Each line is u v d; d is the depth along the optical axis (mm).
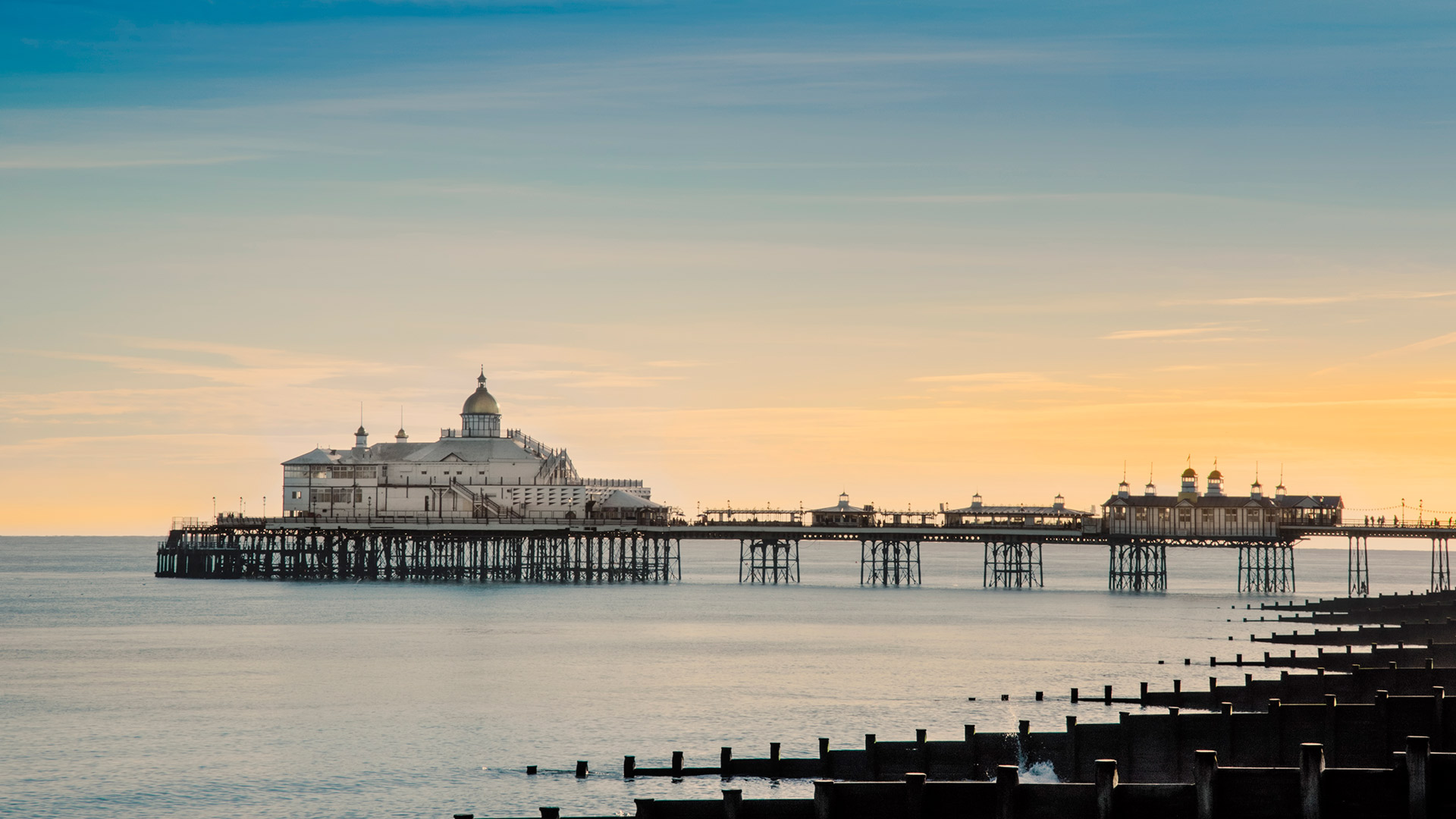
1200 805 44469
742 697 90250
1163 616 149875
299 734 78312
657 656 112125
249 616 148125
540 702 88688
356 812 61406
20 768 70000
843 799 45219
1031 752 57656
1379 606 145125
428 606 159625
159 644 122000
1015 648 117562
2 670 104938
